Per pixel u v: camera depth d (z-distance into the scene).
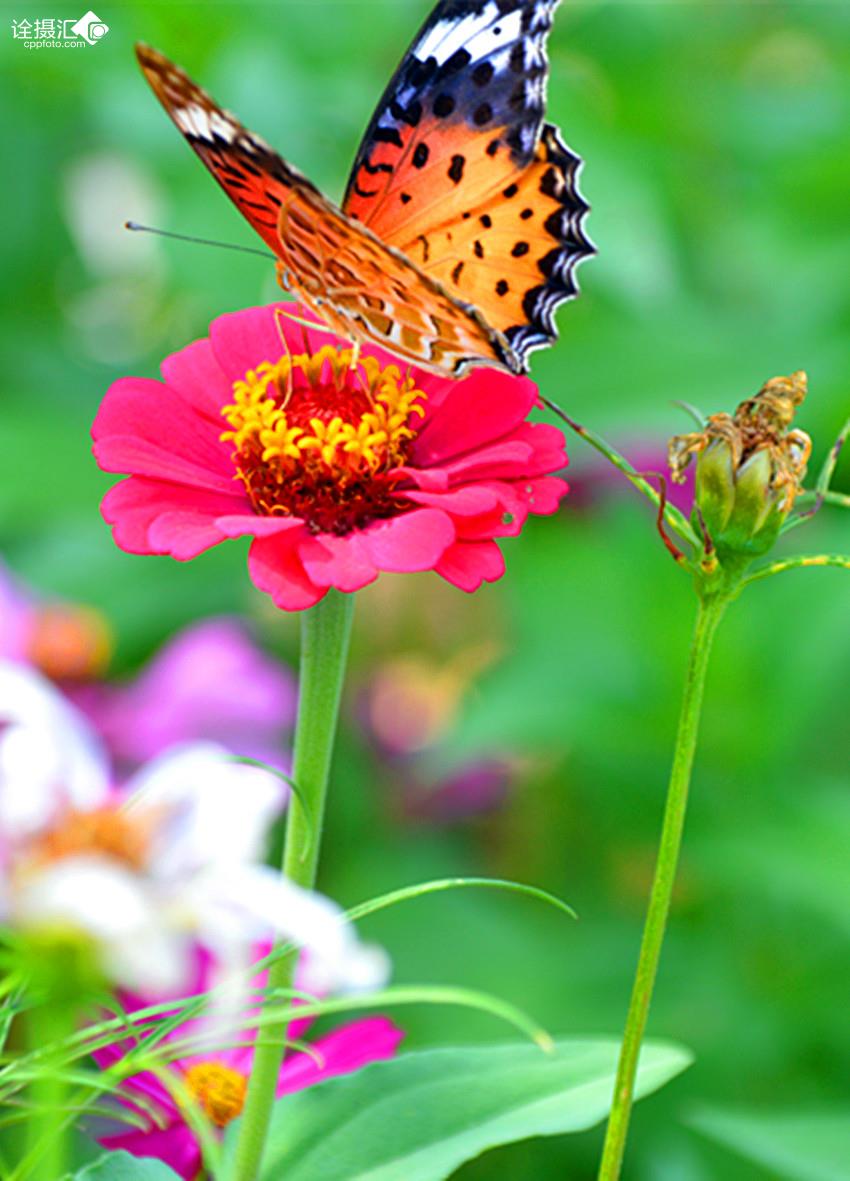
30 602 0.95
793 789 0.93
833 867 0.88
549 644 0.95
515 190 0.76
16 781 0.69
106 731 0.93
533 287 0.76
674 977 0.94
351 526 0.75
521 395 0.76
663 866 0.71
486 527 0.74
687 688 0.72
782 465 0.72
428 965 0.95
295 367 0.77
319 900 0.69
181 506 0.75
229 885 0.69
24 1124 0.76
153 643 1.02
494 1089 0.74
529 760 1.04
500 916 0.97
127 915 0.68
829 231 1.04
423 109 0.77
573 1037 0.93
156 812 0.69
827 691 0.95
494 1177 0.90
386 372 0.77
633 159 0.97
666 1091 0.91
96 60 1.02
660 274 0.96
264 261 0.96
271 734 0.94
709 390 0.93
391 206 0.77
